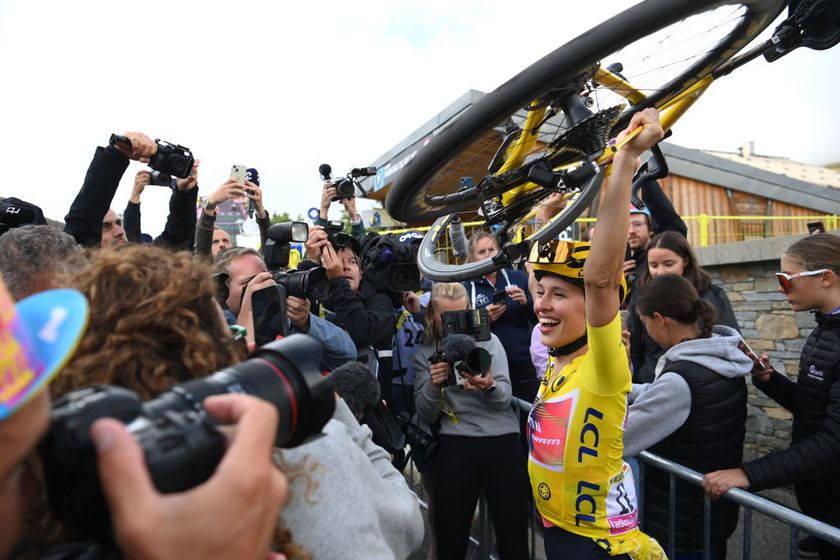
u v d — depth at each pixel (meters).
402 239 3.47
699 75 1.32
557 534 1.61
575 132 1.19
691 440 1.97
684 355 2.02
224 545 0.45
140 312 0.72
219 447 0.52
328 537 0.82
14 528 0.52
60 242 1.69
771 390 2.53
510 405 2.68
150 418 0.52
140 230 3.65
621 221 1.27
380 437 2.24
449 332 2.63
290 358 0.68
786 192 9.23
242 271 2.23
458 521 2.55
